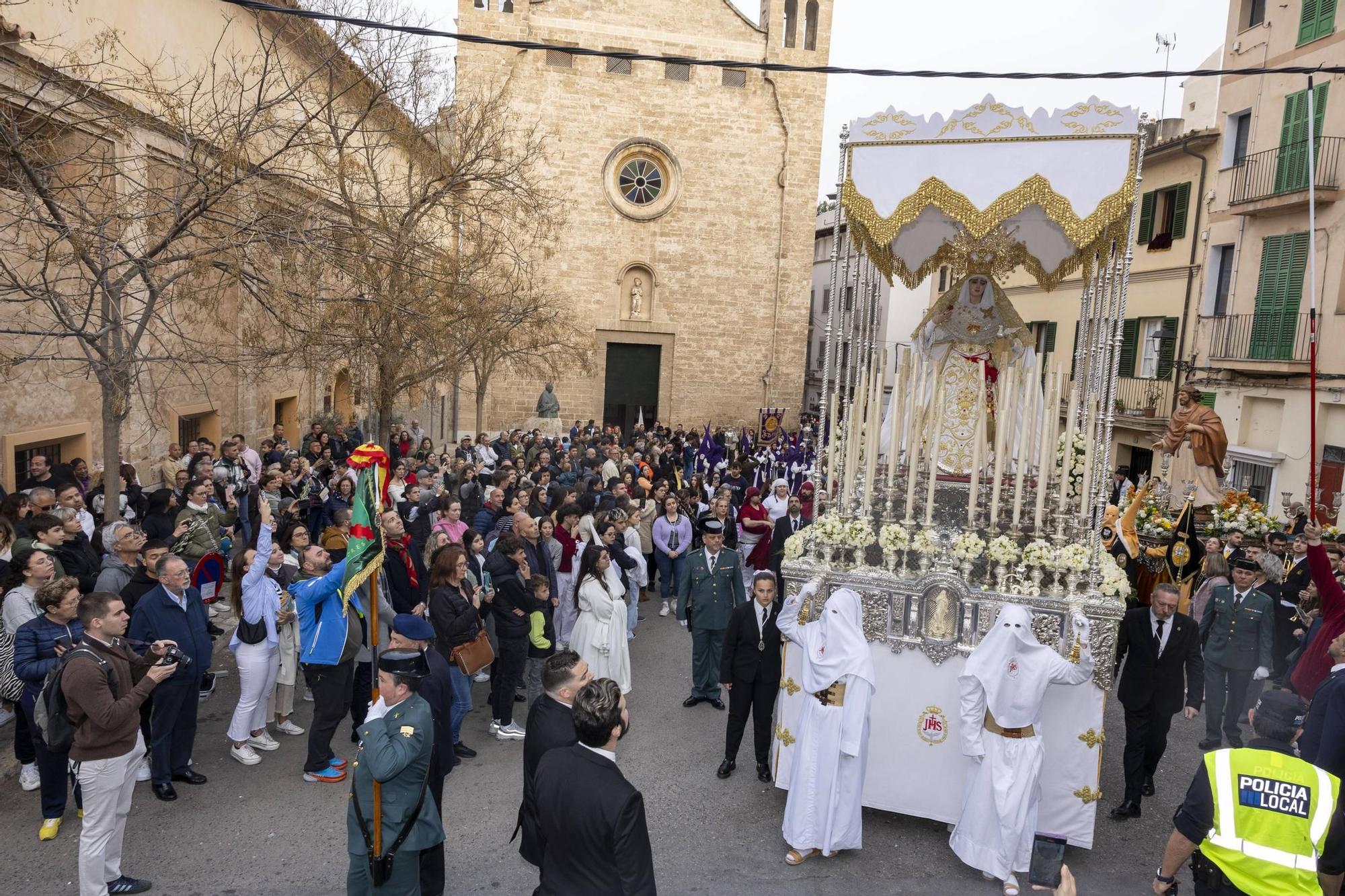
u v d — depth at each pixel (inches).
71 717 196.2
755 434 1251.8
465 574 303.1
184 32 542.6
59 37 430.0
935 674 253.0
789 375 1321.4
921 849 248.1
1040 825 245.4
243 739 281.0
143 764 272.4
